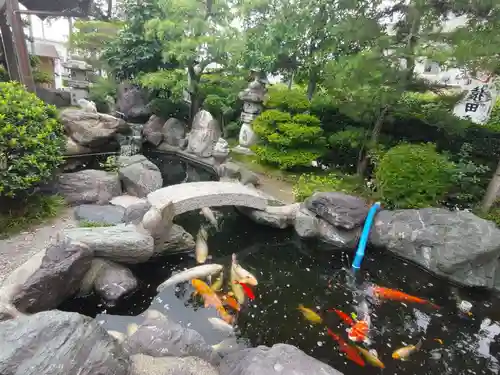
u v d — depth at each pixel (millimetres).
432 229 5223
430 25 6121
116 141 10109
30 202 4902
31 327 2129
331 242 5719
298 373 2512
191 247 5098
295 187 7332
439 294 4738
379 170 6355
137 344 2824
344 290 4684
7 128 4312
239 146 10250
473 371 3445
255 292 4465
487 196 6211
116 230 4184
